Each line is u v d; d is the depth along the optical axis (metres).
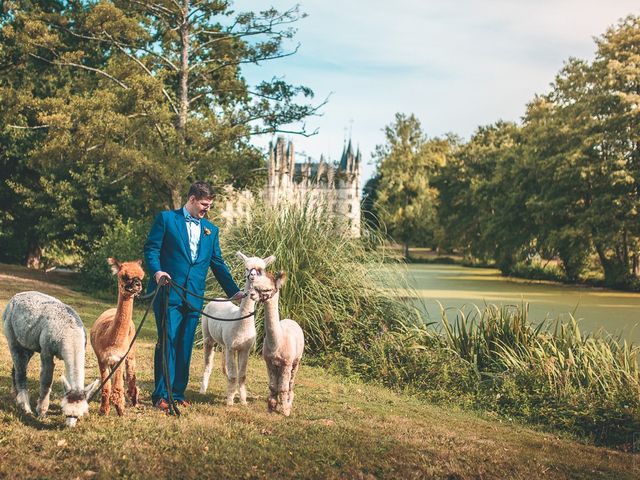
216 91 25.59
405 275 13.09
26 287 20.80
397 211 75.50
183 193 22.66
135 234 23.42
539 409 8.67
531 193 39.59
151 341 12.33
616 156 34.12
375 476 5.55
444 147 84.94
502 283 35.06
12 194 29.33
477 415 8.59
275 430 6.37
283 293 11.71
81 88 25.22
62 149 20.62
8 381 7.61
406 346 11.06
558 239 35.75
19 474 4.89
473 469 5.90
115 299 21.55
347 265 12.45
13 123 26.44
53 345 5.92
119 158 20.56
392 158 84.25
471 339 11.27
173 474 5.16
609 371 9.30
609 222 34.06
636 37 34.62
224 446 5.75
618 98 34.19
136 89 20.61
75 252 29.84
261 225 12.66
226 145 23.52
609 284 34.38
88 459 5.26
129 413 6.57
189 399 7.55
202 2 23.56
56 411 6.50
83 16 23.36
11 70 27.03
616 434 7.91
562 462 6.45
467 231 60.03
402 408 8.29
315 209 12.76
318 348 11.76
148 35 23.67
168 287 6.93
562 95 37.81
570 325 11.09
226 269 7.62
